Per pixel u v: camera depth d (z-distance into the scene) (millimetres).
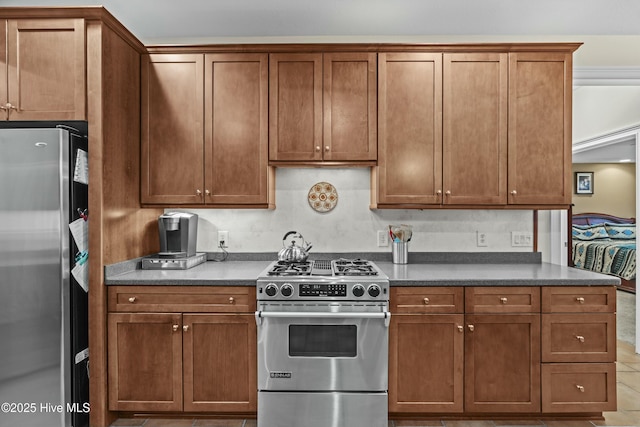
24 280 2033
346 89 2613
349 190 2963
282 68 2619
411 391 2268
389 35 2930
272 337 2184
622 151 5965
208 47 2609
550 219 2947
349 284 2164
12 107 2188
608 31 2865
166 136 2635
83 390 2199
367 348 2180
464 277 2311
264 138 2621
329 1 2576
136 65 2578
